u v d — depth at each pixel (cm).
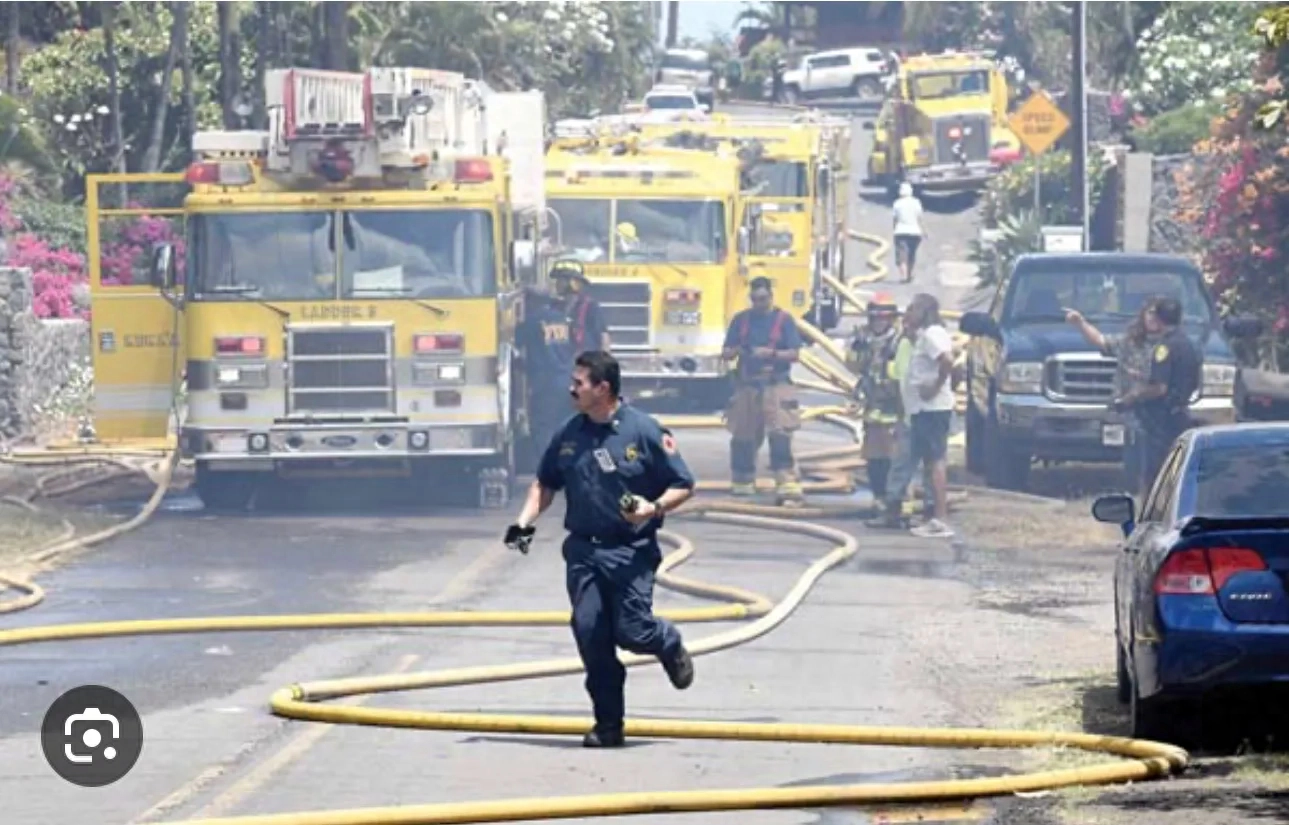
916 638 4303
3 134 10475
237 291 6384
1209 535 2973
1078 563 5506
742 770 3039
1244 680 2947
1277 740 3125
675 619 4466
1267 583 2958
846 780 2962
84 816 2738
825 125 11444
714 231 8731
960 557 5616
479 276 6412
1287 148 8062
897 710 3509
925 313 6138
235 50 10988
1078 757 3080
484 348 6419
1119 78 13975
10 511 6091
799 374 10344
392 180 6425
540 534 6059
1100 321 6994
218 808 2769
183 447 6444
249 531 6047
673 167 8781
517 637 4291
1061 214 12375
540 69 13338
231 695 3638
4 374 8075
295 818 2600
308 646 4169
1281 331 8162
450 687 3744
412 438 6397
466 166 6431
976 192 16612
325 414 6397
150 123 11856
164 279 6372
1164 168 10750
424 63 11894
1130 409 6066
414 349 6400
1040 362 6812
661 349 8719
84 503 6731
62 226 10300
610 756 3148
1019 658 4056
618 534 3186
